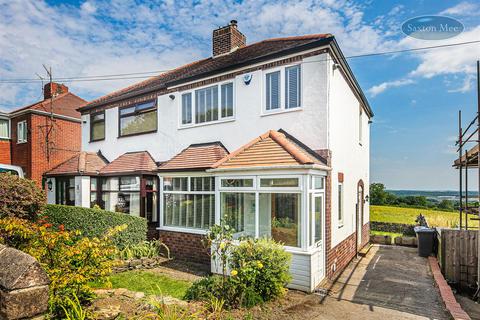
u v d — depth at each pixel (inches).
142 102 554.6
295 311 245.0
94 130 647.8
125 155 556.1
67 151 820.6
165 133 512.4
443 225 700.0
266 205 326.6
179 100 496.4
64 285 187.6
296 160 307.4
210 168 359.3
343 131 424.8
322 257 333.7
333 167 366.9
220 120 442.3
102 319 189.9
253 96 409.4
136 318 196.7
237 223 345.7
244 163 340.5
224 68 430.0
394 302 275.9
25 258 128.7
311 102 362.3
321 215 338.0
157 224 488.7
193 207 417.1
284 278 267.4
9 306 118.0
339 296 288.5
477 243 366.0
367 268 406.0
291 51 372.8
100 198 547.8
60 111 813.9
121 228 264.7
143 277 318.7
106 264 222.2
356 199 511.5
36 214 340.5
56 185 609.6
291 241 309.3
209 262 388.2
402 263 435.8
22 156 781.3
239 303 238.8
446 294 288.8
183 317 198.8
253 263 251.9
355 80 469.1
